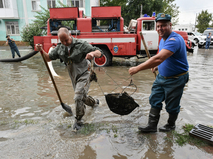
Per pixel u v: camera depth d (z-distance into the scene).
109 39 7.52
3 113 3.20
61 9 7.59
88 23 7.66
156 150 2.14
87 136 2.44
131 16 22.41
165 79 2.34
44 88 4.69
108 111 3.29
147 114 3.16
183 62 2.22
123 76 6.05
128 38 7.49
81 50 2.52
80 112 2.63
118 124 2.79
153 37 7.53
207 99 3.84
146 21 7.55
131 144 2.25
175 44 2.05
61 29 2.41
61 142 2.29
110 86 4.87
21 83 5.16
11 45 9.95
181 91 2.33
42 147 2.19
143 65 2.13
